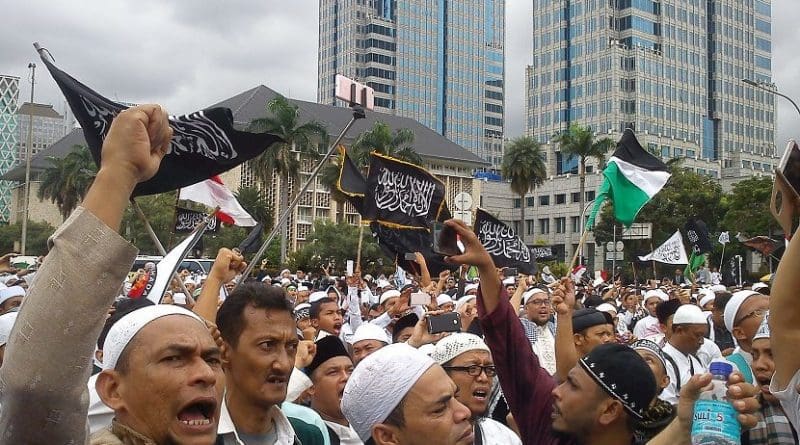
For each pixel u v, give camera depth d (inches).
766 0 5364.2
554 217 3996.1
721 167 4687.5
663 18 4690.0
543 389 156.5
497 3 6515.8
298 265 2404.0
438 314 213.2
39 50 206.7
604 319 231.6
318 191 3595.0
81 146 2942.9
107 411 138.6
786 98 890.7
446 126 6077.8
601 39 4628.4
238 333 130.6
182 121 230.5
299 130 2249.0
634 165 366.6
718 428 124.7
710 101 4958.2
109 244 78.6
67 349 76.9
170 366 95.3
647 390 124.3
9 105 5964.6
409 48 5994.1
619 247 1217.4
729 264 2249.0
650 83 4591.5
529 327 315.9
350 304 492.1
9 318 196.9
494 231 419.8
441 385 120.3
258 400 131.0
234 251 164.9
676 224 2333.9
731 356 221.8
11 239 3100.4
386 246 394.9
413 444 119.1
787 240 116.8
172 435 94.4
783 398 113.0
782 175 116.8
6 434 78.7
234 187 3235.7
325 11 6230.3
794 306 111.8
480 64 6289.4
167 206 2236.7
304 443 153.4
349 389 126.0
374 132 2578.7
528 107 5027.1
